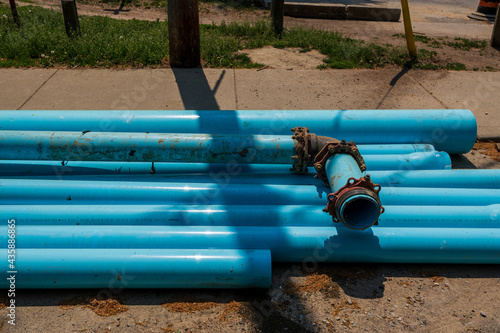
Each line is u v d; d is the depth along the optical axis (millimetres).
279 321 3023
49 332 2889
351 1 14094
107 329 2926
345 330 2969
